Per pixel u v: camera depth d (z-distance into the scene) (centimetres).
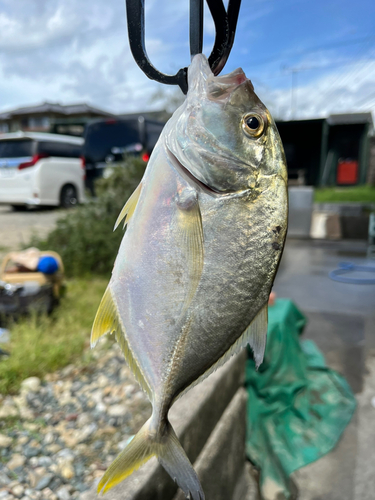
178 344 111
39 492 225
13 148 1109
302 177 1888
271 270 112
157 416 115
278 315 374
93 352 377
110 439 270
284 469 292
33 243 654
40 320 402
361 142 1900
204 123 107
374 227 975
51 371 343
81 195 1180
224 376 261
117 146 967
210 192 107
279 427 324
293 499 277
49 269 418
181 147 108
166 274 109
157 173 111
